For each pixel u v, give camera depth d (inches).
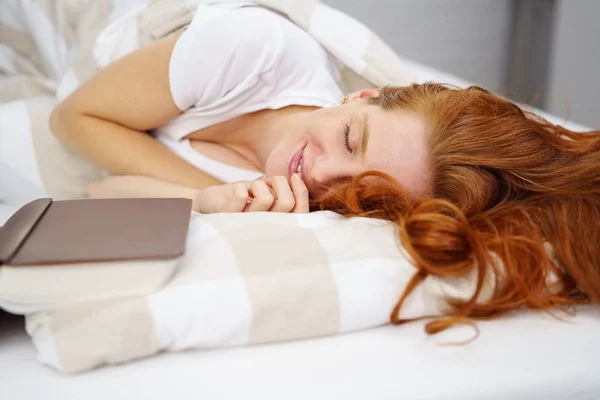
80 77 48.3
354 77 49.3
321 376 23.2
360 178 33.0
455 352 25.0
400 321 26.7
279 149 38.8
